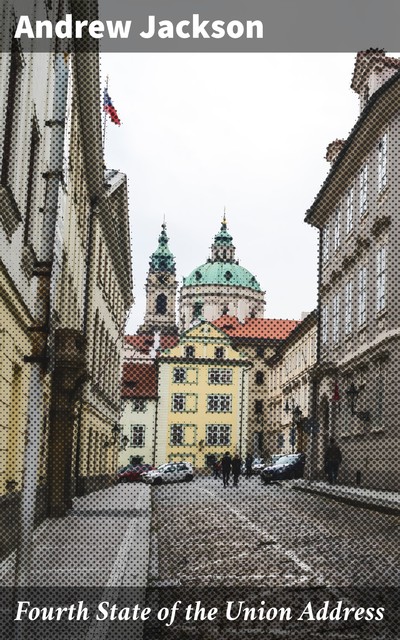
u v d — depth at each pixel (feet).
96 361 115.75
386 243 101.96
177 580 33.76
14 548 40.19
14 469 43.70
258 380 354.33
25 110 42.34
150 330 484.33
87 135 92.84
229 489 129.70
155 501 94.02
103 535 51.47
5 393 40.63
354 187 122.52
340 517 66.95
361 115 106.83
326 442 136.46
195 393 276.62
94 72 83.15
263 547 46.37
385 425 99.60
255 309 455.63
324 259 145.59
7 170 40.24
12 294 40.24
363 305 114.32
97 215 108.88
